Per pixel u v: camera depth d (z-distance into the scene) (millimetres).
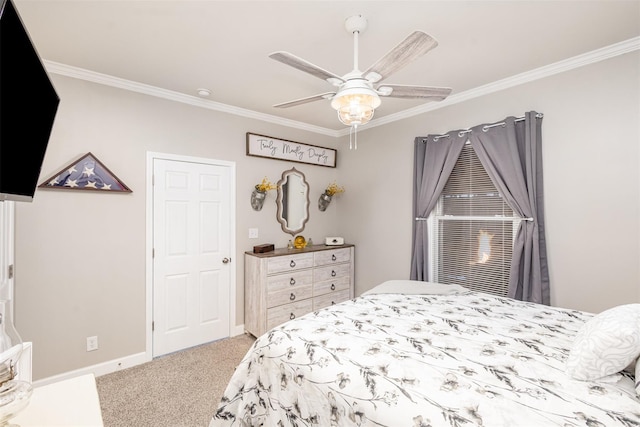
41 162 1211
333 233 4328
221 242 3252
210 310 3174
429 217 3248
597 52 2158
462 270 3047
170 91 2871
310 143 4031
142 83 2703
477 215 2928
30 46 993
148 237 2783
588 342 1159
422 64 2363
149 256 2791
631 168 2062
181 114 2973
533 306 2049
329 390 1223
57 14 1748
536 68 2432
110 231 2592
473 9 1713
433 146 3129
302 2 1655
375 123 3762
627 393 1054
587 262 2248
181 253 2986
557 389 1078
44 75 1138
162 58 2270
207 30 1919
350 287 3967
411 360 1288
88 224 2490
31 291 2258
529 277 2467
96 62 2330
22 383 868
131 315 2695
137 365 2693
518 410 970
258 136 3492
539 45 2092
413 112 3357
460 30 1914
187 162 3023
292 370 1387
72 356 2420
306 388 1308
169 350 2912
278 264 3250
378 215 3779
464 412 974
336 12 1742
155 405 2111
